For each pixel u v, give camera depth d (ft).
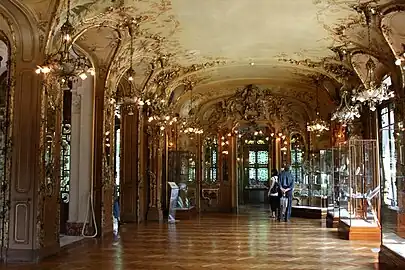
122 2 27.66
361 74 39.40
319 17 30.81
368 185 33.99
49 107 26.63
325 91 51.29
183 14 30.09
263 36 35.17
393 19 28.81
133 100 35.45
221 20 31.45
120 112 44.78
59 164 27.81
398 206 24.04
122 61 35.99
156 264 23.75
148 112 46.68
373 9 28.32
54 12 24.72
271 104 60.03
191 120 59.31
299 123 60.23
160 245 30.09
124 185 44.65
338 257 25.85
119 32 31.63
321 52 39.34
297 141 60.23
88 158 34.47
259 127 64.44
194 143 60.54
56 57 24.45
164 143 51.03
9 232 25.11
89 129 34.60
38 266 23.21
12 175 25.46
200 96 58.23
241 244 30.63
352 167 35.22
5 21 25.29
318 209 49.32
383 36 30.63
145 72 41.68
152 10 29.22
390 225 24.08
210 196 60.34
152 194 46.75
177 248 28.86
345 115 41.47
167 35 34.50
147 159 46.91
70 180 34.45
